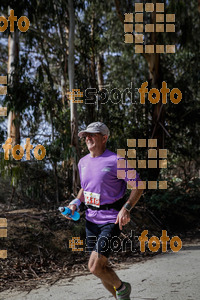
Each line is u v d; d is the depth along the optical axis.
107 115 9.88
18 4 9.20
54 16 10.60
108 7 12.73
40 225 6.50
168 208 9.21
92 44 10.75
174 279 4.35
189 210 9.55
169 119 11.26
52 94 9.65
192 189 10.45
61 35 10.49
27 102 9.21
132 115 10.62
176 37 11.44
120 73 15.72
